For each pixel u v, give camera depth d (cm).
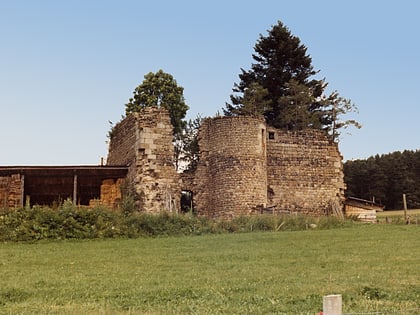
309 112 6212
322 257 1984
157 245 2458
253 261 1920
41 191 3712
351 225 3472
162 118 3562
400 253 2033
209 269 1745
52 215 2795
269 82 6269
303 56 6425
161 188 3469
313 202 4231
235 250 2242
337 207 4247
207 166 4012
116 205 3509
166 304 1210
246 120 3925
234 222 3281
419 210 6825
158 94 5809
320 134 4341
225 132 3938
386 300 1220
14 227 2714
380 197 7888
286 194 4181
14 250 2314
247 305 1184
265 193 3959
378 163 8131
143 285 1455
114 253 2192
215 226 3150
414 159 8062
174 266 1831
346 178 8138
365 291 1310
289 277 1550
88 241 2650
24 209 2881
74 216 2838
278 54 6362
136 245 2467
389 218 4594
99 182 3738
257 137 3938
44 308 1177
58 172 3500
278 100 6112
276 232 3059
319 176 4278
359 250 2161
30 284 1499
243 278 1543
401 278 1499
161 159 3509
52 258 2064
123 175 3653
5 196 3400
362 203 4466
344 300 1212
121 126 3956
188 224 3070
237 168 3872
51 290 1402
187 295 1308
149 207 3416
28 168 3422
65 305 1213
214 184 3944
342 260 1894
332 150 4350
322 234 2850
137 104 5800
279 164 4206
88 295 1327
